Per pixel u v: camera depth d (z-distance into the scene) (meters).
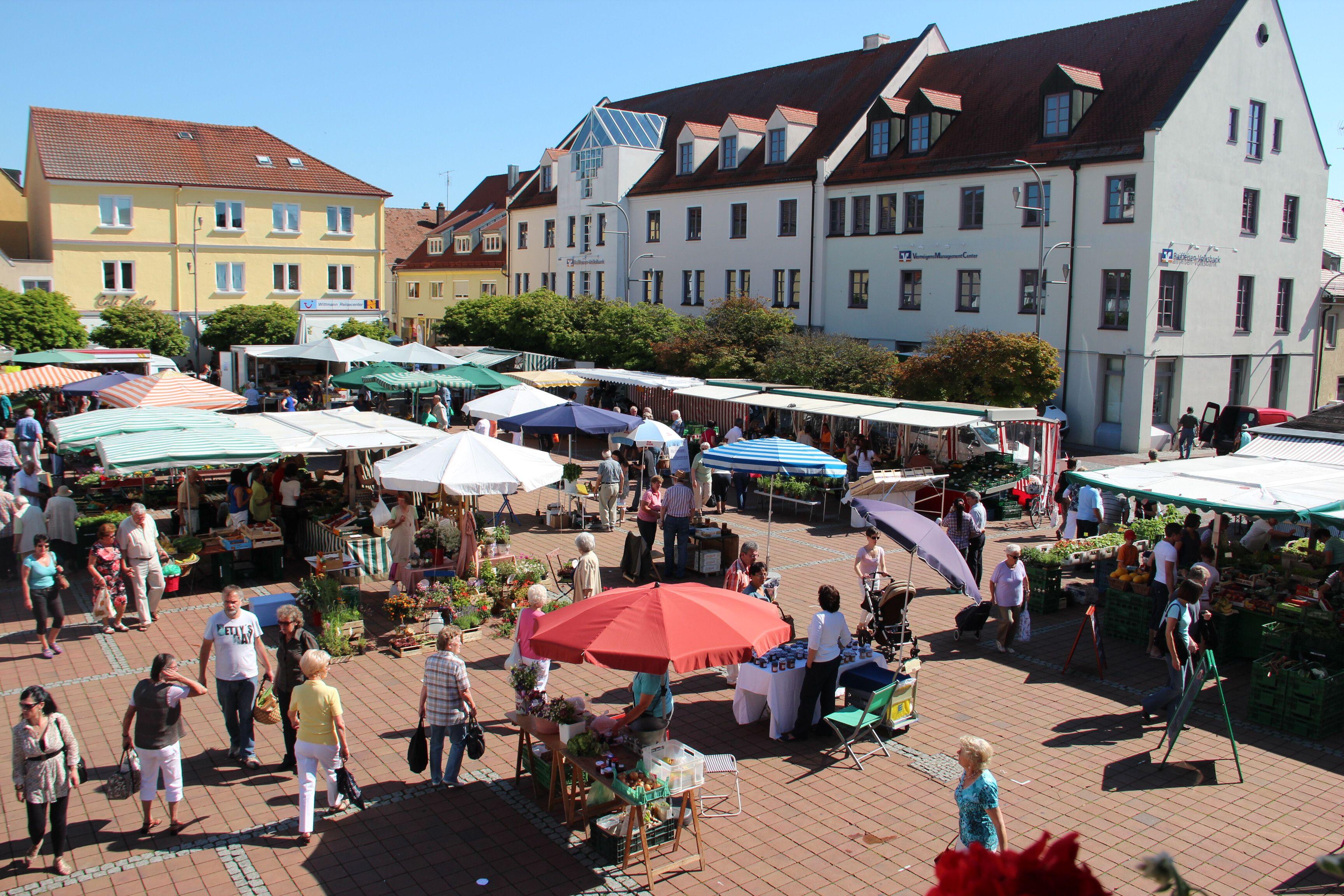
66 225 45.56
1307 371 38.28
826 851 7.95
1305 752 9.98
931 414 22.06
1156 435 32.78
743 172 44.16
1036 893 2.38
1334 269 44.28
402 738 10.08
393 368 31.28
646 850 7.41
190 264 48.81
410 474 13.46
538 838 8.12
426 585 13.83
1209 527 16.31
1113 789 9.08
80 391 25.66
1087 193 32.44
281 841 8.00
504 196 67.56
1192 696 9.56
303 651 9.06
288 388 40.28
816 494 22.42
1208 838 8.18
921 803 8.78
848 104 42.12
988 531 21.06
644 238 49.19
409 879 7.47
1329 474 13.46
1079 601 15.35
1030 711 10.99
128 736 7.87
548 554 17.64
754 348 33.44
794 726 10.27
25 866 7.56
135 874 7.48
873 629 12.85
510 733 10.27
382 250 54.38
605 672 12.15
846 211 39.94
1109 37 35.62
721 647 7.74
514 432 33.06
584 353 39.41
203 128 50.94
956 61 40.81
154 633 13.33
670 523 16.30
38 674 11.77
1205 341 33.75
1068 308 33.22
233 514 16.77
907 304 38.00
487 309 43.31
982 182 35.16
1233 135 33.34
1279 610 12.40
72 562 16.61
